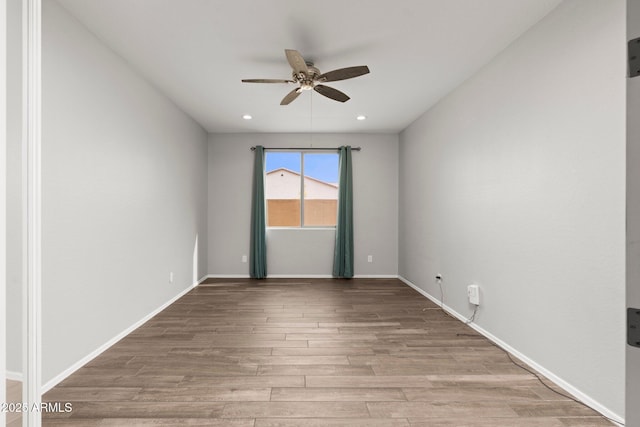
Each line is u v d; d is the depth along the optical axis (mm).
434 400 1855
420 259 4438
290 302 3930
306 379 2082
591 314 1804
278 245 5492
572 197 1926
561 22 2014
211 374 2141
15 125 1188
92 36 2375
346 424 1647
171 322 3186
